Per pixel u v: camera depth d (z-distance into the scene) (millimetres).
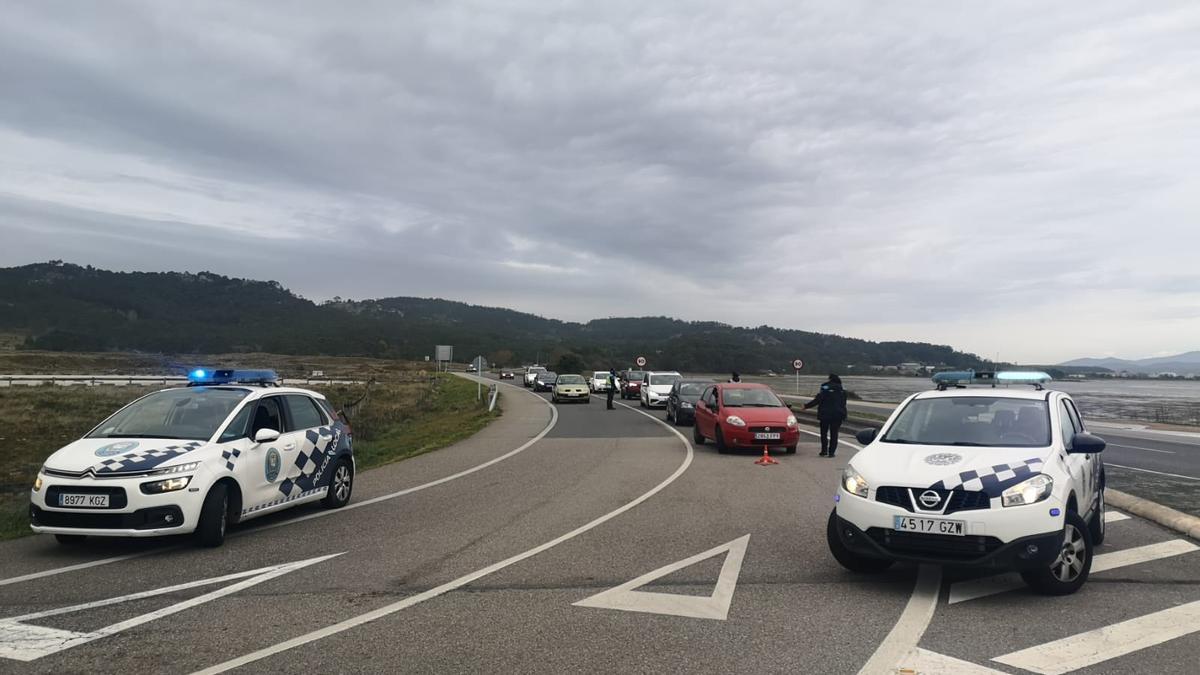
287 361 138375
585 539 8180
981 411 7363
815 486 12086
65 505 7363
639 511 9859
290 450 9250
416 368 126625
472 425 25172
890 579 6582
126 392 45594
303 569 6930
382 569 6922
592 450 17703
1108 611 5656
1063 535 5887
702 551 7613
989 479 5988
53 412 31656
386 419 29266
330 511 9953
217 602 5891
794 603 5875
